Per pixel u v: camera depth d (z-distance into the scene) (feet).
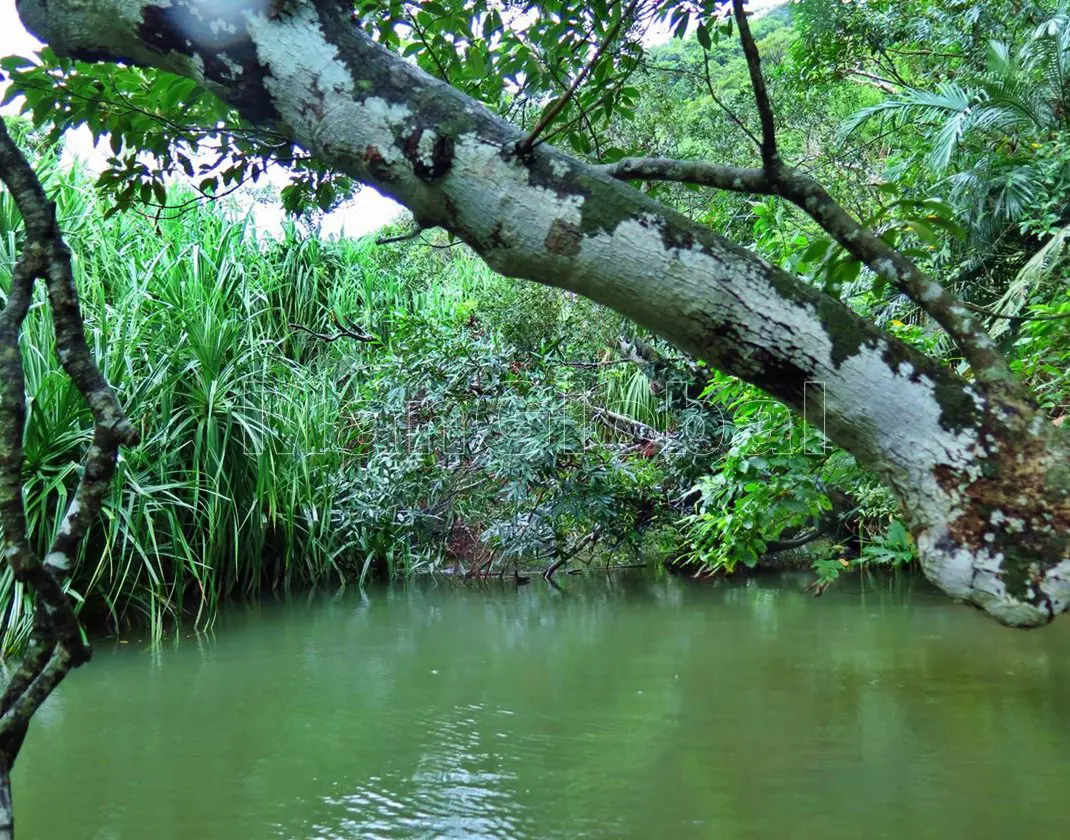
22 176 3.97
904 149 30.19
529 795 10.59
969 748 11.56
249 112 5.21
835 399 4.42
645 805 10.16
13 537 3.46
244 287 27.45
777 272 4.54
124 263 24.53
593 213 4.63
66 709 14.42
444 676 15.89
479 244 4.86
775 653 16.70
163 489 21.85
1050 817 9.51
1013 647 16.55
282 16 5.07
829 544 27.73
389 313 31.91
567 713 13.57
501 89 10.95
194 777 11.45
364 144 4.93
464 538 29.96
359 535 27.20
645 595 23.57
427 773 11.35
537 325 30.09
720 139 31.30
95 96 8.66
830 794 10.30
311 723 13.47
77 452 20.95
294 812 10.27
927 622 18.89
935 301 4.58
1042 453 4.25
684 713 13.38
